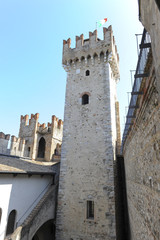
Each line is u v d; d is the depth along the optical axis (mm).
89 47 21734
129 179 12219
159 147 4352
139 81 5633
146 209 6320
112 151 16766
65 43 23844
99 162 16797
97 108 18969
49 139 33344
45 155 32531
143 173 6758
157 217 4730
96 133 18016
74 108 20156
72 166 17703
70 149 18484
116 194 16234
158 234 4652
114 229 14266
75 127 19234
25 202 14812
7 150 26188
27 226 12930
